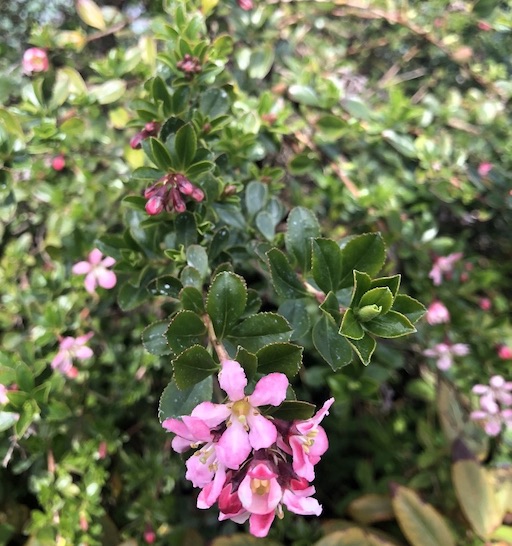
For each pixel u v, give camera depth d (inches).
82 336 7.1
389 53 12.2
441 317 7.9
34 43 7.5
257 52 8.2
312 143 8.4
